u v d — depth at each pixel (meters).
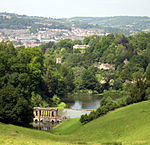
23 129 94.38
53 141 77.25
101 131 91.69
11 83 118.00
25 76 122.81
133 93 124.19
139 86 124.56
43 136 88.44
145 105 106.94
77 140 85.06
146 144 62.38
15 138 70.88
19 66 131.50
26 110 110.19
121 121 94.12
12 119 105.75
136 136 75.81
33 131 94.19
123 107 119.38
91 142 77.06
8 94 106.06
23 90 119.75
